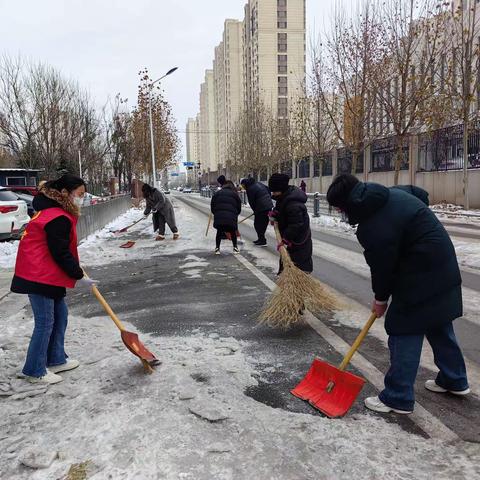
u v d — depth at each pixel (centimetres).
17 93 2453
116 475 261
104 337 500
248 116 5688
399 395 323
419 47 2211
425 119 1997
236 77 10956
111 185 3894
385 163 2764
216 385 369
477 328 503
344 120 2364
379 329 509
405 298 309
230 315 570
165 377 383
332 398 339
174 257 1030
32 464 272
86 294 714
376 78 1908
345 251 1077
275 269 861
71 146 2730
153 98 3928
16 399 360
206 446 285
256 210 1165
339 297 652
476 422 313
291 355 437
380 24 1916
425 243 301
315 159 3528
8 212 1206
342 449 281
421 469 262
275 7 9269
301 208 538
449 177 2302
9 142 2662
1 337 509
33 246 376
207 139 13512
